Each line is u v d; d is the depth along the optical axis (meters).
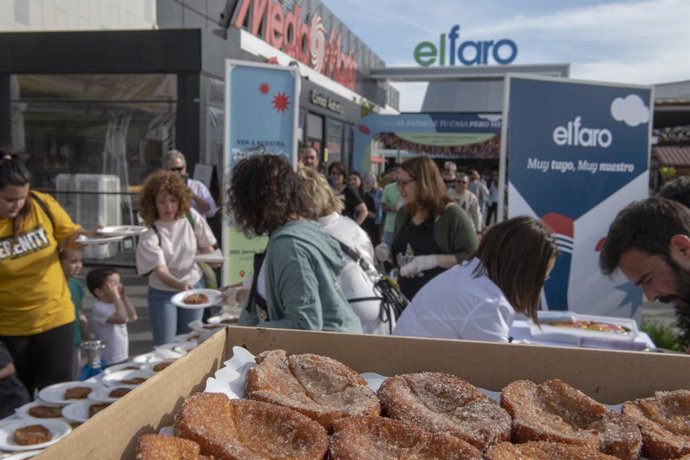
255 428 1.00
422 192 4.02
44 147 9.52
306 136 15.12
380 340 1.29
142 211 4.07
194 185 6.19
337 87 22.11
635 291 4.47
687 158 12.94
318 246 2.11
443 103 28.03
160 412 1.01
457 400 1.14
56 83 9.30
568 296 4.47
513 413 1.08
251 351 1.33
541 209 4.38
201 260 4.00
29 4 9.66
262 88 5.36
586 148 4.35
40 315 3.11
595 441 0.99
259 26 15.66
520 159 4.32
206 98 9.02
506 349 1.24
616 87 4.31
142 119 9.23
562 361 1.23
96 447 0.83
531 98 4.29
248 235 2.32
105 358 3.96
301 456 0.91
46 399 2.35
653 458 1.02
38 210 3.12
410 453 0.94
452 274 2.28
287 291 2.03
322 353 1.31
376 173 19.25
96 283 3.98
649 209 1.68
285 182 2.21
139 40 8.75
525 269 2.15
